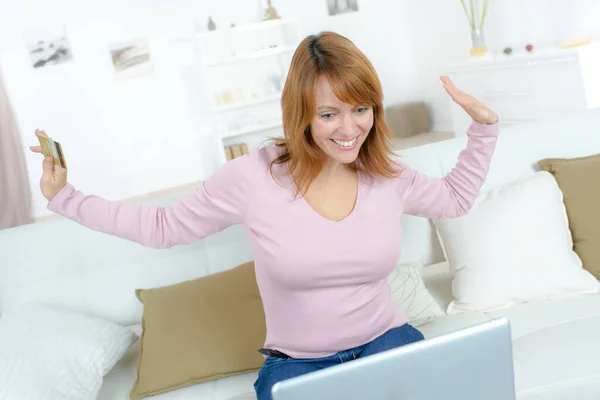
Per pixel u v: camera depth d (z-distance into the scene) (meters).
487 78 4.84
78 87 6.02
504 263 1.89
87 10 5.93
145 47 6.11
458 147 2.23
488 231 1.95
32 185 5.97
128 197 6.29
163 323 1.90
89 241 2.10
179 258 2.13
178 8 6.14
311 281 1.37
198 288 1.99
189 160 6.41
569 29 4.66
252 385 1.76
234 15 6.31
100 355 1.79
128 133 6.20
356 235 1.38
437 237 2.21
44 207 6.01
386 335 1.46
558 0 4.70
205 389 1.77
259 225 1.39
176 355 1.82
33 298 2.07
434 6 6.42
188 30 6.20
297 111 1.31
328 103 1.28
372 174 1.46
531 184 2.02
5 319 1.91
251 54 5.91
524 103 4.52
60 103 6.00
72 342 1.79
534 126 2.24
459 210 1.55
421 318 1.88
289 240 1.36
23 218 5.76
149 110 6.21
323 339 1.42
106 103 6.10
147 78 6.16
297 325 1.42
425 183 1.52
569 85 4.06
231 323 1.88
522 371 1.59
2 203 5.68
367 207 1.41
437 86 6.70
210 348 1.83
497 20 5.46
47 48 5.89
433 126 6.90
